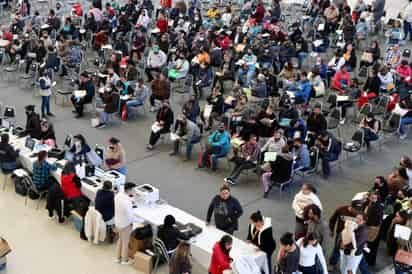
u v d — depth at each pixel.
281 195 16.16
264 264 12.01
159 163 17.89
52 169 15.36
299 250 11.27
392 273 13.10
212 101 19.78
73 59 23.97
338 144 17.19
